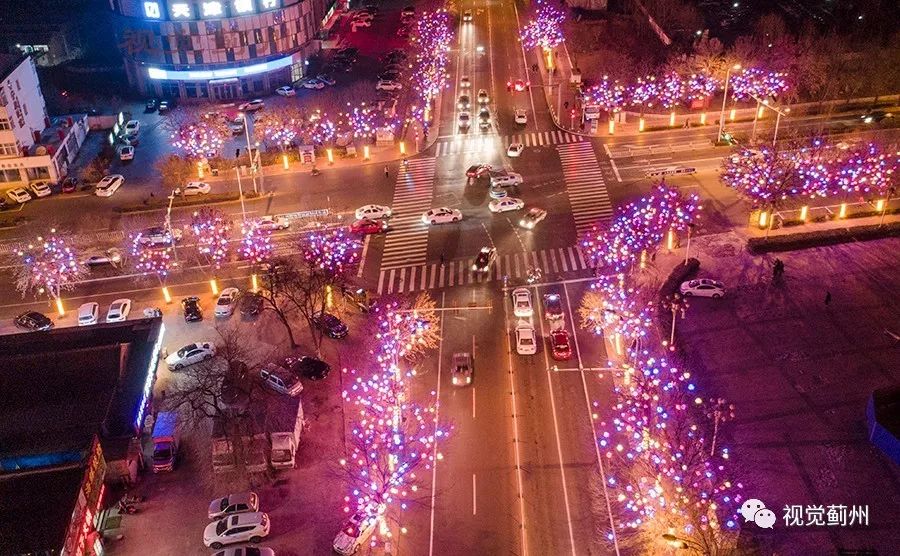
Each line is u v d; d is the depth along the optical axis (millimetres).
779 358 66188
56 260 77625
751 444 57812
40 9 153500
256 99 126750
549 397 63500
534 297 75750
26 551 46438
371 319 74125
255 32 125688
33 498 49844
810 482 54469
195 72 125750
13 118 98375
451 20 154750
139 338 67938
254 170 101750
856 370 64375
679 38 130625
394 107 117375
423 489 55781
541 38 137125
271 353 70062
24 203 97938
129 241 88000
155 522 54312
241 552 49969
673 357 66250
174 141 106375
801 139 91188
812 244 80688
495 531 52406
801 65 108188
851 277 75562
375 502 53000
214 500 54969
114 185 99938
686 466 51844
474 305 75125
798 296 73438
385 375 64375
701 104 111062
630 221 81188
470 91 124812
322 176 101562
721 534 50656
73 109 122625
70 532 48156
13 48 131500
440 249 84750
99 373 63406
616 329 68938
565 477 56156
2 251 87875
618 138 106750
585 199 92500
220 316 74938
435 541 52031
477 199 94250
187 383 66875
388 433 58875
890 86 108688
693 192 91438
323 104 115688
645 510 52000
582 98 116000
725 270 77688
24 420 59594
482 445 59156
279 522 53844
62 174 103250
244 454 57344
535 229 87250
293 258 83438
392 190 97438
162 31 122438
